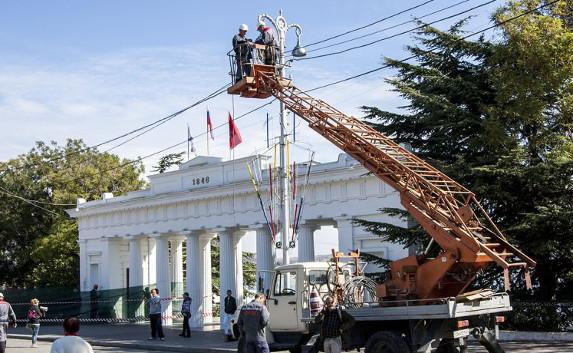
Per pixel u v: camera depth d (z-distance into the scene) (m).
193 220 40.50
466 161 25.42
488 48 26.12
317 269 19.78
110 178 62.97
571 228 22.86
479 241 16.06
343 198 32.50
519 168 23.50
